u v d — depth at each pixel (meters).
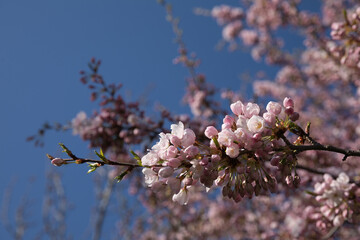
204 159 2.23
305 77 12.01
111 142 6.36
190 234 10.33
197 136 5.89
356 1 10.10
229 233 10.15
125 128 6.37
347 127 10.09
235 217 9.95
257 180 2.38
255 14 11.62
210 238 10.32
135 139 6.21
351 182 3.96
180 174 2.32
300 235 5.96
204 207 10.55
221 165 2.35
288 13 10.74
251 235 9.65
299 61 11.79
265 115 2.37
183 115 6.43
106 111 6.38
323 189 3.44
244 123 2.36
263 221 9.23
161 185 2.34
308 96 11.79
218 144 2.31
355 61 4.99
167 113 6.46
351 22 4.65
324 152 6.65
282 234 7.62
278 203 9.23
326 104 11.48
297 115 2.38
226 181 2.39
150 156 2.33
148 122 6.26
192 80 8.50
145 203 9.96
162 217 10.52
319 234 5.89
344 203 3.35
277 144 2.39
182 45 8.95
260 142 2.27
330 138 9.84
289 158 2.39
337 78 10.12
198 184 2.56
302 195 7.34
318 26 10.30
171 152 2.25
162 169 2.20
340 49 5.10
